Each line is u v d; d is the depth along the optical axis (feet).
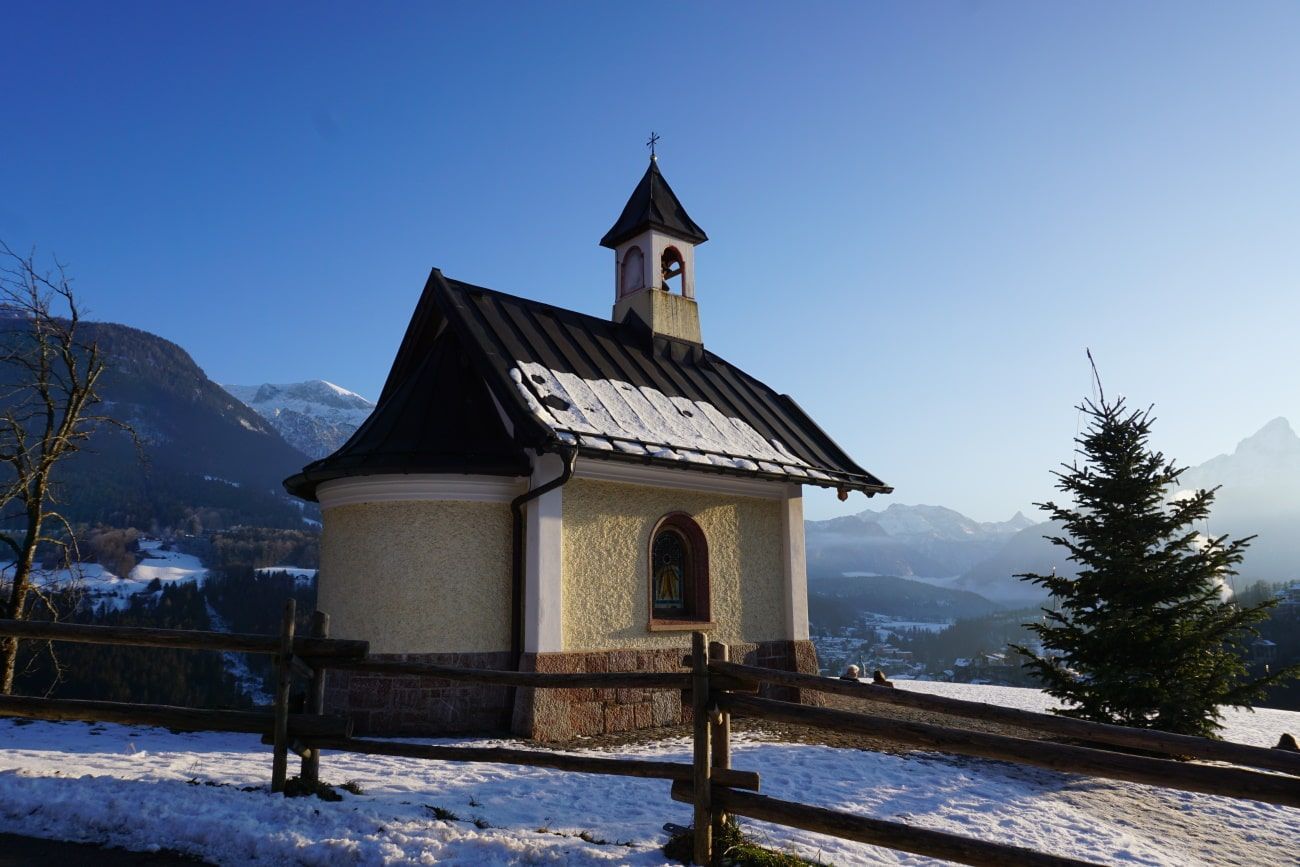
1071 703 42.52
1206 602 40.32
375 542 36.76
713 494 44.47
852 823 17.03
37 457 47.26
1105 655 40.37
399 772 26.18
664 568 42.70
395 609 36.01
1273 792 13.91
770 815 17.84
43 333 47.06
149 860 17.38
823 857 20.27
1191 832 28.68
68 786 20.49
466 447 37.83
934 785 30.50
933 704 17.02
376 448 37.11
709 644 19.15
